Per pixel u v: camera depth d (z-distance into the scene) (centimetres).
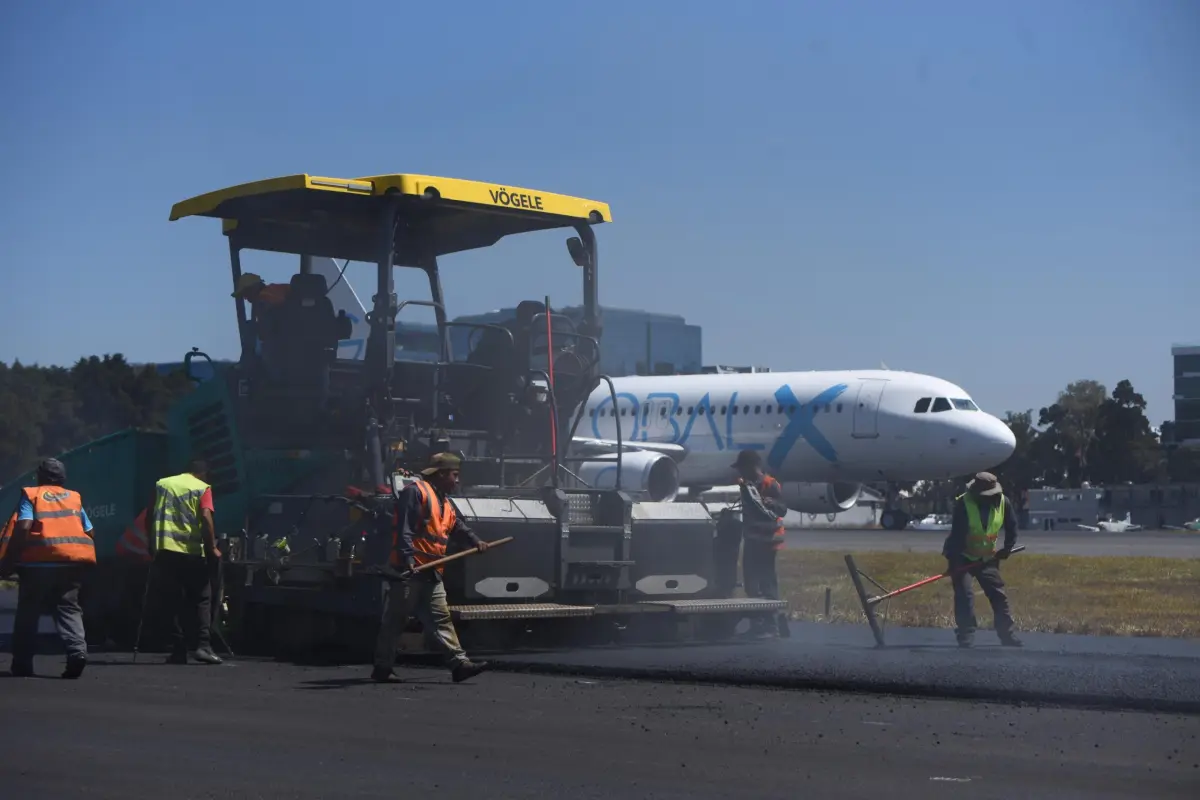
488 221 2255
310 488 2139
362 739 1301
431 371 2164
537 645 2119
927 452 6469
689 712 1473
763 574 2359
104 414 7038
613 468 2923
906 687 1623
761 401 6831
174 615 2027
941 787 1074
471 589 1986
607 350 3719
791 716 1449
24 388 7531
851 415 6588
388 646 1755
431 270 2259
